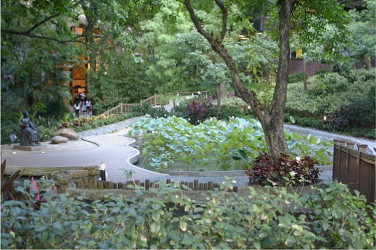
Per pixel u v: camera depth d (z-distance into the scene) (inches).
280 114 356.8
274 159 351.6
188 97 1393.9
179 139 579.2
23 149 651.5
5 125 867.4
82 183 326.6
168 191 139.6
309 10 448.5
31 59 920.9
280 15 365.4
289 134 512.4
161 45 1186.6
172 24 490.3
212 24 980.6
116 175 419.8
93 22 586.9
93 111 1451.8
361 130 906.1
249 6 429.1
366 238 151.8
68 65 1010.1
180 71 1210.6
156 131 717.3
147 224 142.6
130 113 1234.6
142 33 1270.9
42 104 1024.9
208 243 129.9
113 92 1409.9
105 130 1031.0
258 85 550.0
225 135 538.9
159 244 129.9
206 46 1043.9
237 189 326.3
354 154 295.6
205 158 523.2
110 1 546.9
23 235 141.6
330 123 992.2
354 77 1206.9
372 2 948.0
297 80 1441.9
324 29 482.3
